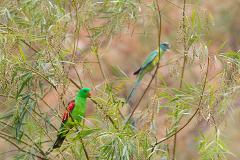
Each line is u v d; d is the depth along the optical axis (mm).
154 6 11672
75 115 10383
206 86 10633
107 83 11398
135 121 11008
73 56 10875
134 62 20125
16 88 10117
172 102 10789
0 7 11266
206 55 10570
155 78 12555
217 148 10406
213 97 10375
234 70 10555
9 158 11156
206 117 10289
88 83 11719
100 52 12039
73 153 10539
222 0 20141
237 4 20094
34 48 11125
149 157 10375
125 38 19609
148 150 10289
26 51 11281
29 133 10852
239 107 12469
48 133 10906
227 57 10625
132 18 11609
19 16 11367
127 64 20172
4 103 10500
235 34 19984
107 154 10148
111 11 11773
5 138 10703
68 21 11039
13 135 11086
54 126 11000
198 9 11297
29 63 10367
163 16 12406
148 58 12211
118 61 20203
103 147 10016
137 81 12156
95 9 11758
